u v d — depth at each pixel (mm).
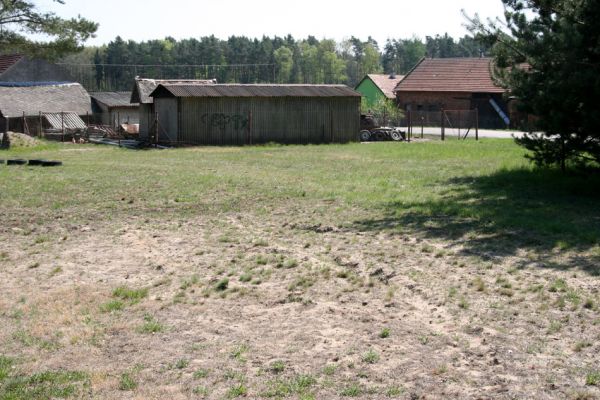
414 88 64750
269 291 8906
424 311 7969
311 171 23062
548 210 14445
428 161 26531
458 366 6273
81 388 5910
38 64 59719
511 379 5945
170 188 18656
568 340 6910
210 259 10688
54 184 19422
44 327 7543
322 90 40062
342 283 9234
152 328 7449
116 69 121938
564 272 9516
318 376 6094
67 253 11242
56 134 43312
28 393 5801
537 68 16922
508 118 57969
